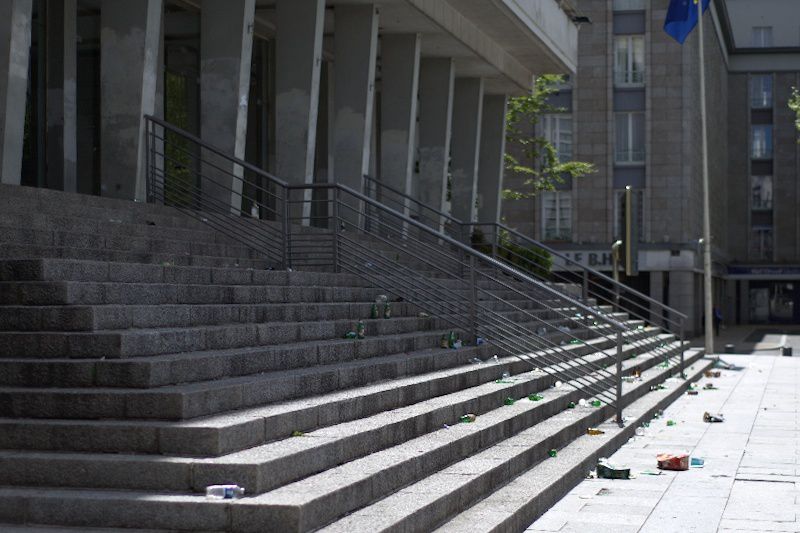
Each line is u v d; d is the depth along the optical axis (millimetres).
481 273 13750
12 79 12203
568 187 46562
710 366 24984
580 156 46438
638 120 46375
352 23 20781
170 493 6383
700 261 48094
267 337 9625
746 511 8961
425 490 7531
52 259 8484
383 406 9203
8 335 7719
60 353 7621
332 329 11016
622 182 46500
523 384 12617
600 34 46250
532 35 25688
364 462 7566
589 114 46344
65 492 6438
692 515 8773
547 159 38875
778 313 66125
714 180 56406
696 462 11289
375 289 13742
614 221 46375
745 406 17312
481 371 12227
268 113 23953
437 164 25562
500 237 28406
